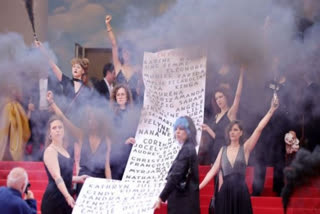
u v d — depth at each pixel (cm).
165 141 1137
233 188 985
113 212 1008
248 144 1008
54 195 979
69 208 993
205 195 1169
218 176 1007
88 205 1009
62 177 986
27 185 858
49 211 976
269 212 1101
